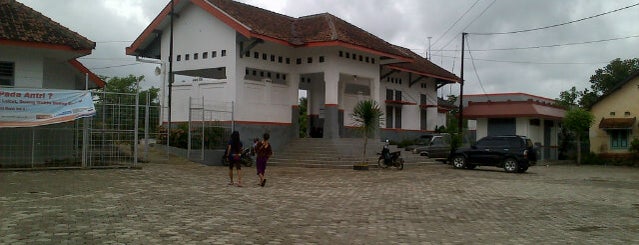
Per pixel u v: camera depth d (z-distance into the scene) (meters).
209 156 21.97
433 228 8.96
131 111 18.86
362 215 10.14
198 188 13.68
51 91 15.88
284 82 27.56
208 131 22.78
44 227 7.94
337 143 25.34
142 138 25.42
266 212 10.12
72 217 8.84
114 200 10.94
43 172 15.92
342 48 26.39
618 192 15.50
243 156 22.03
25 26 17.42
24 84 17.64
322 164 23.11
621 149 32.62
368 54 28.31
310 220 9.40
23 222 8.28
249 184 15.24
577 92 40.66
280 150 25.97
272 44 26.00
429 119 37.69
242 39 23.84
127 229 7.98
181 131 23.16
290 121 26.95
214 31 24.98
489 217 10.30
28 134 17.53
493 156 23.42
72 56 18.62
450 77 38.12
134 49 27.23
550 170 26.05
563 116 35.59
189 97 23.58
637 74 31.86
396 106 34.16
